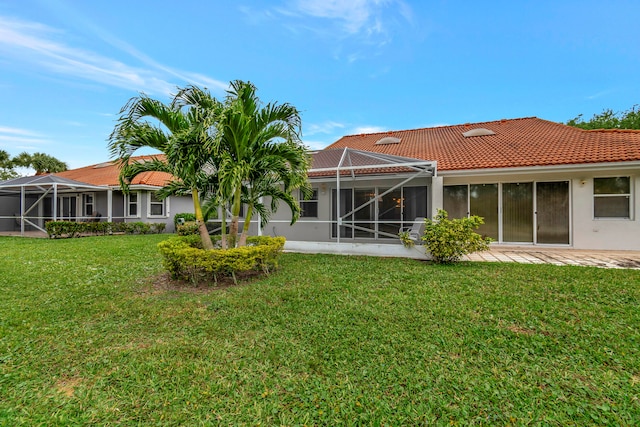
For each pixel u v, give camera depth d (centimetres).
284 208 1389
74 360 339
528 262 841
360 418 251
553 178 1094
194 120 630
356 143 1856
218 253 610
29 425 243
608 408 259
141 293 583
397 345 368
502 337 385
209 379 305
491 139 1440
